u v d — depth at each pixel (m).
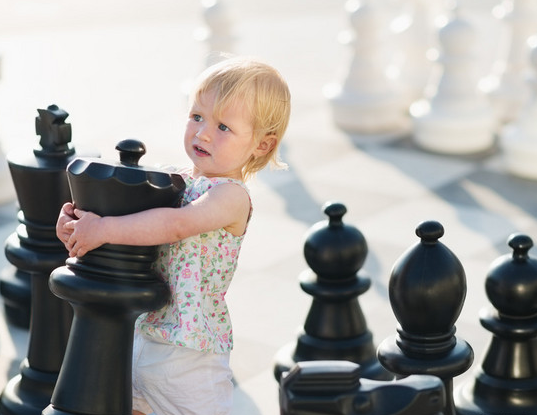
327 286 3.66
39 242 3.34
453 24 7.77
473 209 6.27
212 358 2.73
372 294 4.81
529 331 3.22
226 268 2.73
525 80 7.02
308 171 7.10
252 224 5.92
